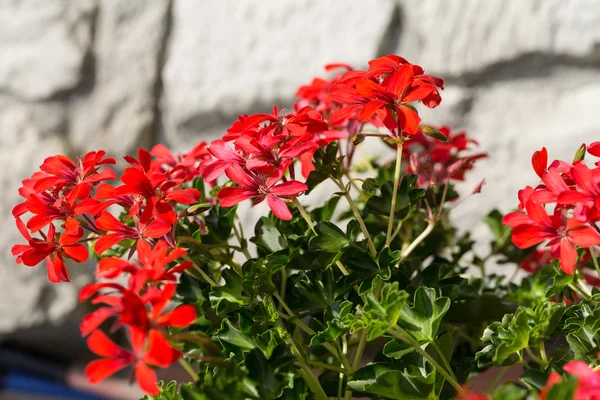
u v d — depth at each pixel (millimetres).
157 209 771
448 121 1341
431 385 757
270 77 1404
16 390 1392
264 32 1408
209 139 1483
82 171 833
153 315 696
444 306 774
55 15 1497
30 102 1521
